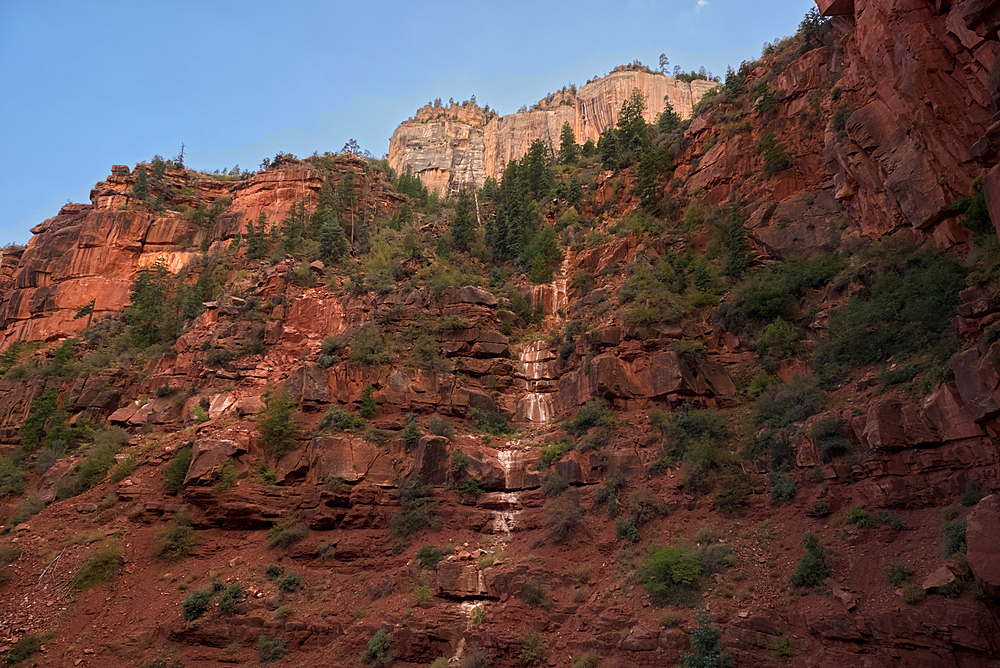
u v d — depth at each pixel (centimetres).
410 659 2719
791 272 3931
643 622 2417
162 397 4806
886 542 2223
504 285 5481
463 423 4194
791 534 2558
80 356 6016
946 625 1805
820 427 2716
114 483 3938
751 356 3800
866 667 1909
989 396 2136
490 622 2723
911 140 3434
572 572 2897
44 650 2936
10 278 8569
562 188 6938
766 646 2138
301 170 7950
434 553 3167
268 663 2842
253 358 4769
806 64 4800
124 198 8312
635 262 4719
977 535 1864
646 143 6300
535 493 3519
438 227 6919
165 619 3031
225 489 3562
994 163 2486
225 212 8106
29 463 4831
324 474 3600
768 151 4634
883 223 3681
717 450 3108
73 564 3362
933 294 2888
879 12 3694
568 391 4175
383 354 4338
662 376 3719
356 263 5838
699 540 2734
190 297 5944
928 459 2311
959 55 3212
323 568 3331
